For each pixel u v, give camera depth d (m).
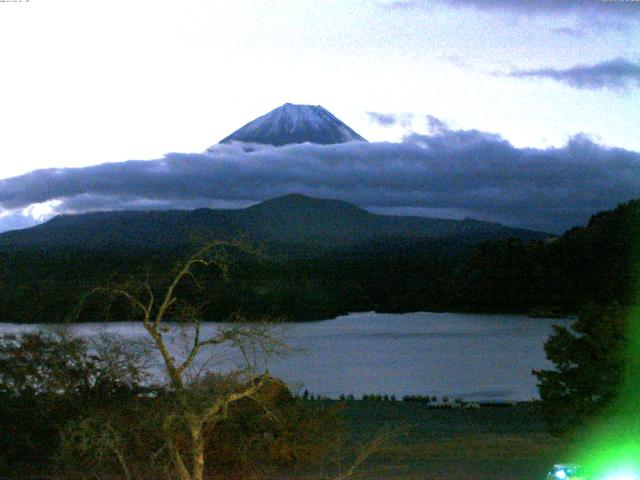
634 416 30.22
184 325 19.78
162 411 19.20
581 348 32.00
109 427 19.31
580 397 31.97
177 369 18.11
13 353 23.83
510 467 27.20
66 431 20.92
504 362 95.62
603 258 190.25
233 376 18.77
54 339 23.98
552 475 18.22
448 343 124.31
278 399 25.30
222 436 23.00
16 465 23.42
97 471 20.67
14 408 23.55
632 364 30.77
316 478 23.97
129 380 22.92
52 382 23.41
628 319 31.89
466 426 41.81
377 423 41.50
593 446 30.41
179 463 17.84
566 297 195.88
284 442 24.61
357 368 85.06
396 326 165.12
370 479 24.77
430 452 30.66
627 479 17.58
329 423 26.59
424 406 50.72
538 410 48.19
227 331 18.78
